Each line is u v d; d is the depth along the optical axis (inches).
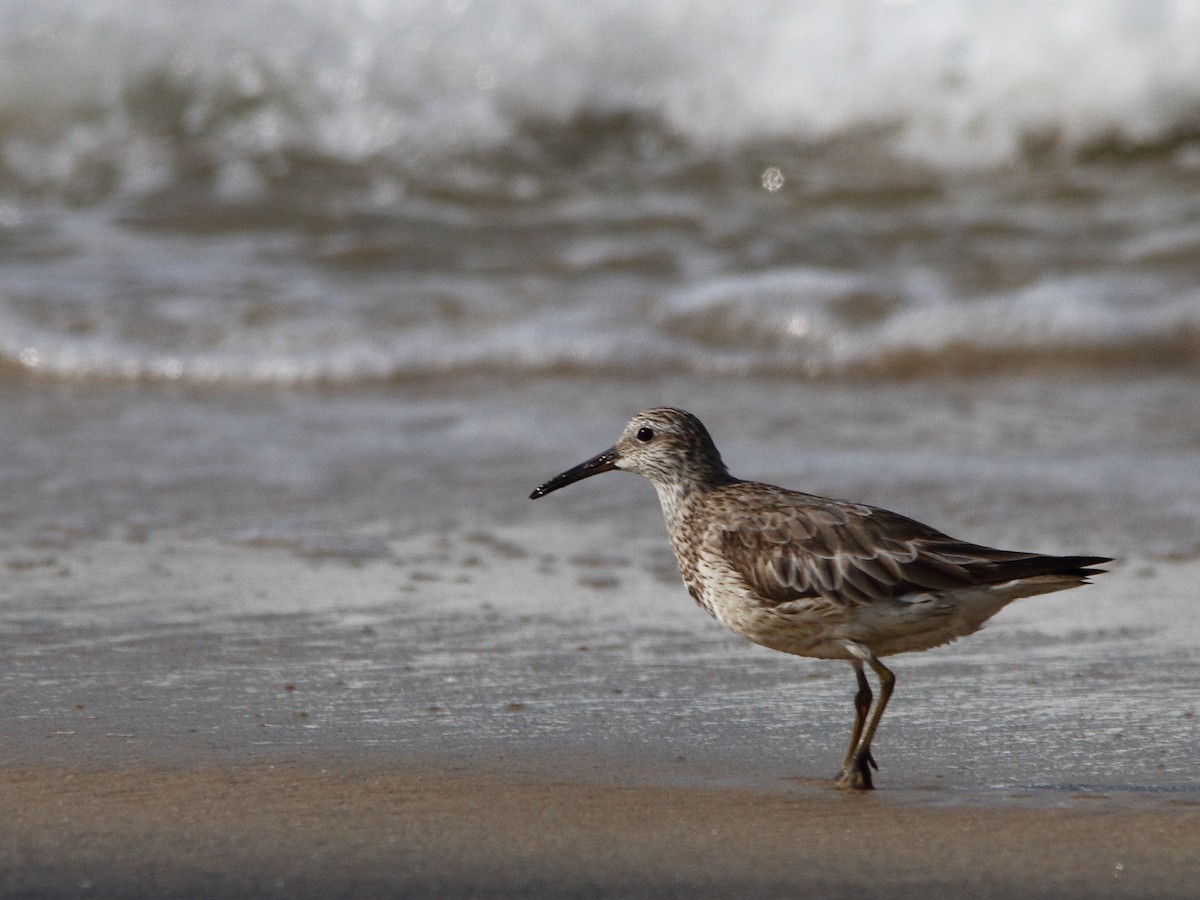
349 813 305.1
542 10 1017.5
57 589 468.4
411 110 1011.3
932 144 1010.1
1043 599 465.4
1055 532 522.3
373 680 396.5
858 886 271.3
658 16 1019.9
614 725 367.9
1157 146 997.8
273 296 811.4
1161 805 315.0
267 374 743.1
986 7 1001.5
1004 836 296.8
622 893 266.8
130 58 1008.2
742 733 364.5
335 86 1011.3
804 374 763.4
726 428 657.6
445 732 359.6
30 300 794.8
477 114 1013.8
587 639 431.5
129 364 746.2
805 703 386.0
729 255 874.8
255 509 554.9
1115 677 400.8
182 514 548.4
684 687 395.5
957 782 331.9
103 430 657.0
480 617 449.1
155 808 305.3
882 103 1011.9
